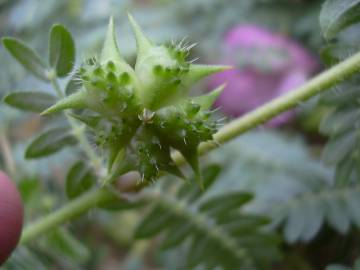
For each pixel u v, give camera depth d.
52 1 0.06
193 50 0.07
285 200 0.05
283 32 0.07
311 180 0.05
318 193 0.05
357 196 0.05
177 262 0.06
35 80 0.05
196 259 0.05
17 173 0.05
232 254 0.05
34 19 0.06
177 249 0.06
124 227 0.07
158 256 0.06
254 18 0.07
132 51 0.06
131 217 0.07
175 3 0.07
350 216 0.05
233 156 0.06
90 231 0.06
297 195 0.05
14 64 0.05
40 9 0.06
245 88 0.07
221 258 0.05
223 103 0.07
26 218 0.05
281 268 0.05
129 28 0.06
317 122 0.07
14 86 0.05
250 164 0.06
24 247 0.05
